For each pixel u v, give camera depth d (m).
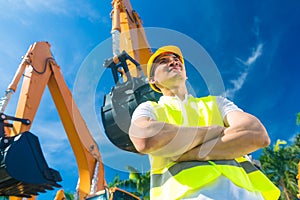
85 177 10.85
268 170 33.66
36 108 10.79
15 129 8.37
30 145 5.42
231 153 1.57
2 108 7.45
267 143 1.62
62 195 9.82
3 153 5.19
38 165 5.35
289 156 33.53
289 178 32.50
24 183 5.23
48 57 11.99
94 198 7.62
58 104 11.85
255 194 1.58
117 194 6.95
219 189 1.46
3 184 5.39
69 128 11.38
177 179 1.52
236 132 1.60
